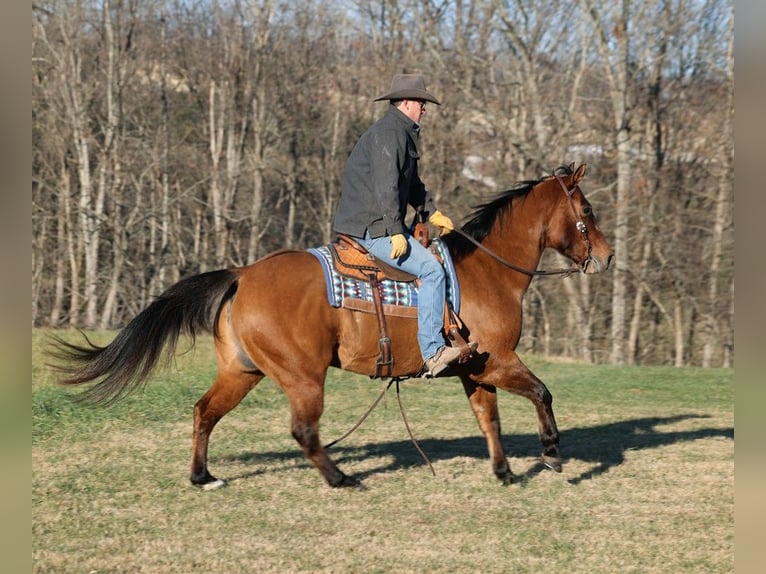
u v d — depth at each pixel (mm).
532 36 20812
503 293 6191
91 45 25875
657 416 9617
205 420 6074
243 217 25703
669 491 6309
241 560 4773
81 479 6246
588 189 21078
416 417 9172
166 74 27906
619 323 20422
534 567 4770
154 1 26828
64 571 4555
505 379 6105
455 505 5848
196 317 5922
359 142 5945
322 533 5238
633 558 4934
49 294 26312
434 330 5793
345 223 5914
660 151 21297
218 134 28234
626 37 19719
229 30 27062
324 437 8055
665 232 21016
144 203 26672
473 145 22016
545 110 21062
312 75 27062
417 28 22516
